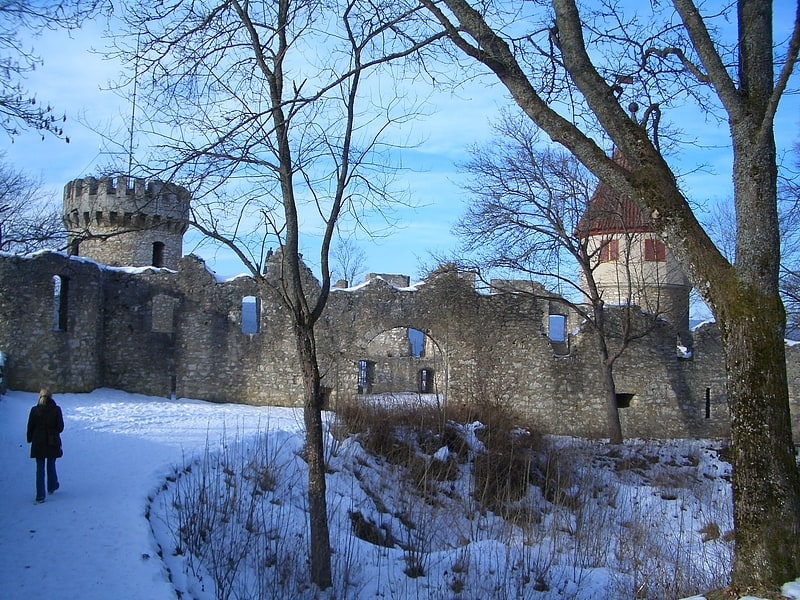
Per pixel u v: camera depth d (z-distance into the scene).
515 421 23.39
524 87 8.16
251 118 9.17
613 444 25.38
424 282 27.58
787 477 6.77
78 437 16.75
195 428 18.80
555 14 8.24
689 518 18.48
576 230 26.14
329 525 13.54
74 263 24.16
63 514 10.78
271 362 26.55
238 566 10.63
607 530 16.06
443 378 27.75
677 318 31.59
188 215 10.51
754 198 7.17
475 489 17.95
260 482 14.36
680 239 7.45
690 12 7.85
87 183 32.12
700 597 7.05
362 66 8.99
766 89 7.57
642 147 7.72
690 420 29.33
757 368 6.93
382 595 10.91
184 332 26.48
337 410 20.78
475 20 8.22
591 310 28.73
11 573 8.83
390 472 18.06
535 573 12.18
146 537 9.93
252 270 10.10
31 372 22.78
